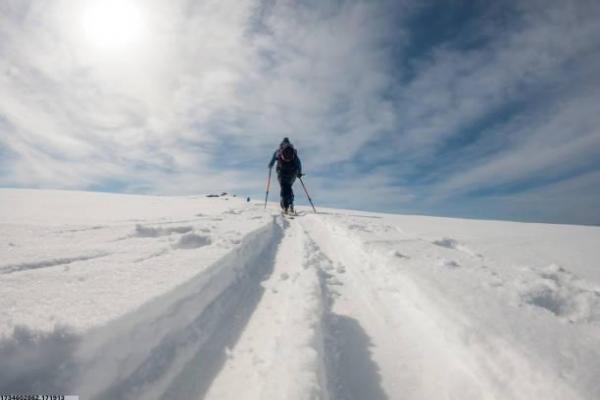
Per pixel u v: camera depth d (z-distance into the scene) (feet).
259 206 38.24
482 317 5.09
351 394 4.45
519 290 6.40
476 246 13.78
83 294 4.87
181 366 4.71
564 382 3.49
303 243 13.71
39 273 5.94
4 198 27.89
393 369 4.99
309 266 10.02
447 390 4.44
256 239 12.83
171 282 5.69
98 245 8.92
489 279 7.12
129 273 6.20
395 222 23.90
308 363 4.33
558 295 6.38
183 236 10.39
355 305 7.37
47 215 17.69
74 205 25.96
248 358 5.02
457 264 8.53
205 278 6.72
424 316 5.96
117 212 21.74
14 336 3.23
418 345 5.56
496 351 4.33
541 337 4.47
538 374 3.71
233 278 8.41
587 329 4.77
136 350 4.26
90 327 3.71
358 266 10.24
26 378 3.12
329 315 6.81
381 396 4.43
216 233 11.70
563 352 4.08
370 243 11.10
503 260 10.94
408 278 7.20
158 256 7.91
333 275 9.69
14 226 11.36
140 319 4.45
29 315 3.91
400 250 10.15
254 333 5.83
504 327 4.75
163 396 4.09
